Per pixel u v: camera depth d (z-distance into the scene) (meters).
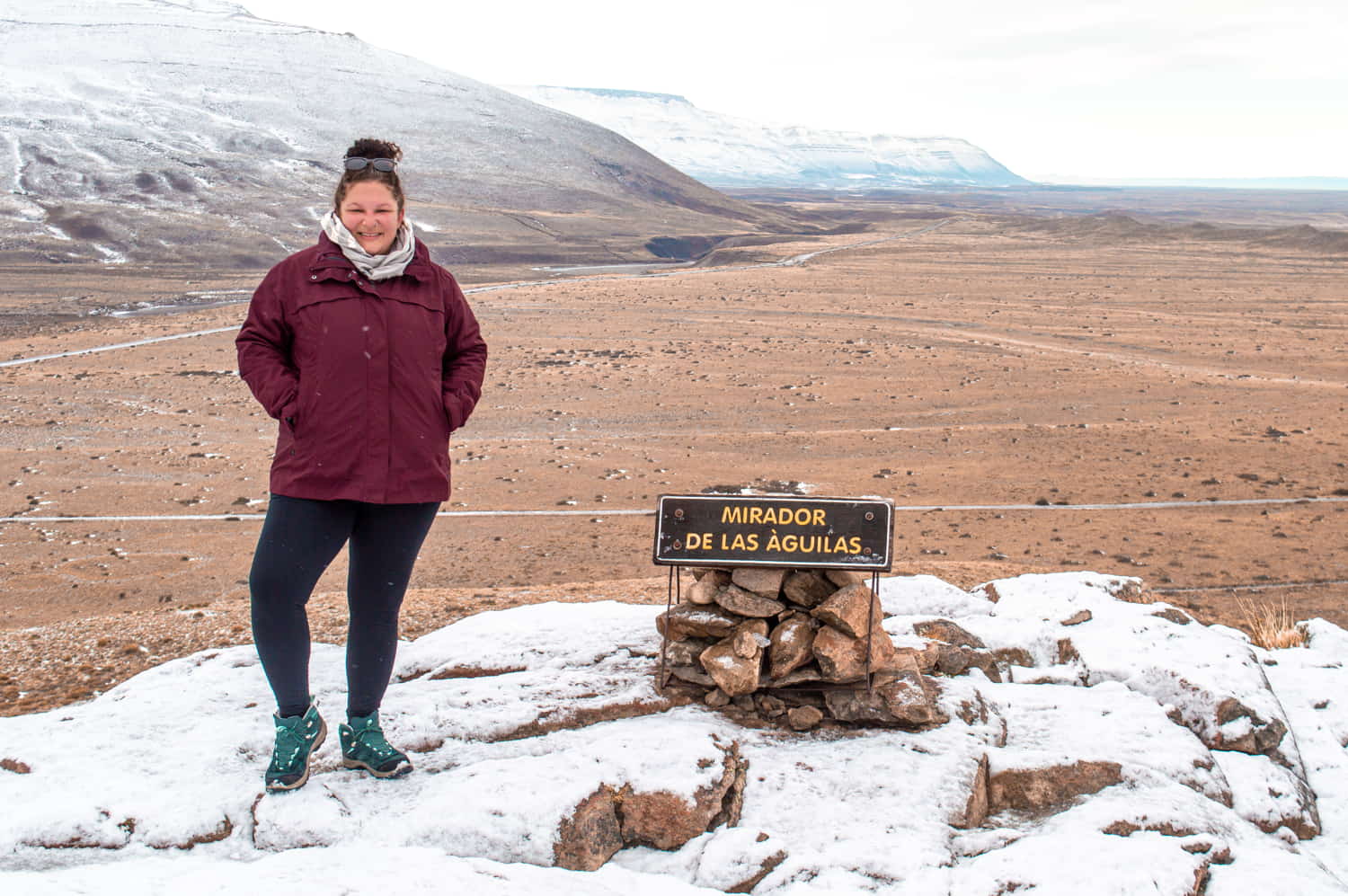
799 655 4.21
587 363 62.81
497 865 3.07
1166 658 4.88
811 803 3.57
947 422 49.09
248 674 4.69
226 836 3.34
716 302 88.44
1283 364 62.91
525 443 44.84
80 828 3.27
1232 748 4.42
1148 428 47.28
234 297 107.25
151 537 30.97
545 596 8.79
